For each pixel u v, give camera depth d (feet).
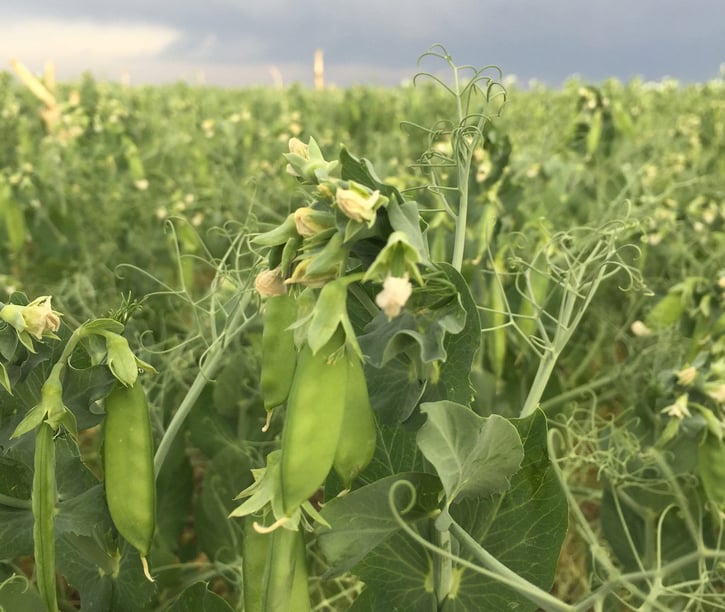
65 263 13.89
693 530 5.97
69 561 4.93
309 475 3.33
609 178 13.83
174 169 21.03
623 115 15.61
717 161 21.80
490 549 4.63
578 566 8.23
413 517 4.01
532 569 4.58
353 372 3.48
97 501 4.31
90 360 4.27
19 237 14.42
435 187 4.63
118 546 4.88
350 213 3.11
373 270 3.13
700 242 12.23
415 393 3.86
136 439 3.99
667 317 9.03
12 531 4.49
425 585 4.64
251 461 7.68
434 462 3.53
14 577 4.81
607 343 11.87
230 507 7.72
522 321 8.70
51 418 3.75
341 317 3.19
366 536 3.92
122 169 19.44
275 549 3.60
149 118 26.81
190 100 36.17
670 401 7.08
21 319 3.79
